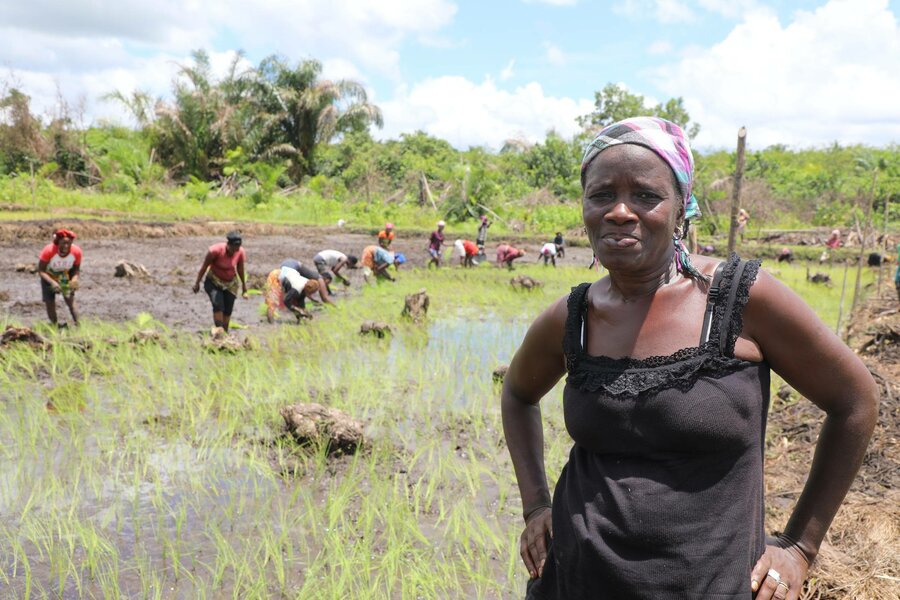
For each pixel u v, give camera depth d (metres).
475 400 7.05
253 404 6.64
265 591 3.59
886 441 5.24
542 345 1.85
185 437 5.80
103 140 38.41
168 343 8.62
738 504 1.49
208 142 39.28
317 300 13.12
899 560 3.72
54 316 9.38
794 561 1.58
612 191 1.56
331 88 41.28
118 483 4.89
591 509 1.58
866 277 20.08
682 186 1.57
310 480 5.09
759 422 1.53
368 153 45.81
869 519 4.16
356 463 5.38
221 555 3.96
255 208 34.53
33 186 27.09
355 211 35.72
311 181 39.38
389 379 7.74
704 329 1.52
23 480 4.82
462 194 35.09
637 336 1.59
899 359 7.88
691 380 1.49
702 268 1.61
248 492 4.83
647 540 1.49
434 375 7.98
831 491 1.59
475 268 19.95
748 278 1.53
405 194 41.12
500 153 50.50
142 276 14.67
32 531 4.14
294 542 4.18
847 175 47.50
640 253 1.54
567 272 19.33
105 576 3.75
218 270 9.47
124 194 33.47
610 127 1.59
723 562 1.46
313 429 5.61
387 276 15.78
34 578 3.71
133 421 6.04
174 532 4.25
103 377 7.41
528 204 39.12
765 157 52.12
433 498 4.84
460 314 12.38
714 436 1.47
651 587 1.48
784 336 1.51
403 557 4.00
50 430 5.70
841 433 1.55
